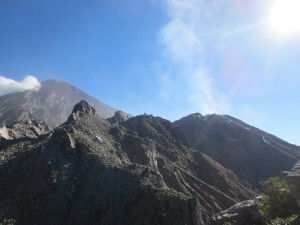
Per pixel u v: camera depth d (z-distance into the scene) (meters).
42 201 54.53
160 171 98.50
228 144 187.12
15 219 50.22
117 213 49.78
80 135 76.44
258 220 35.09
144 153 94.12
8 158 65.62
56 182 57.34
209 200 96.19
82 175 60.78
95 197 54.00
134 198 51.31
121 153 81.88
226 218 38.28
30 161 63.72
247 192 120.06
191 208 48.50
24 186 57.03
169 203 48.50
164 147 133.88
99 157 65.56
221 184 117.25
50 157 64.19
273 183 35.38
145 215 47.47
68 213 53.22
